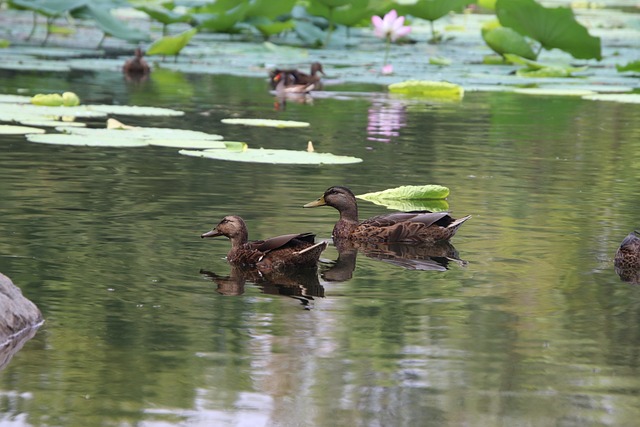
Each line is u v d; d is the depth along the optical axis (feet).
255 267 38.47
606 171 58.65
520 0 111.86
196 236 42.16
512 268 38.68
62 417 24.45
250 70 108.88
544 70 111.04
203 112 79.30
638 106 90.74
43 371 27.22
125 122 72.43
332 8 129.59
